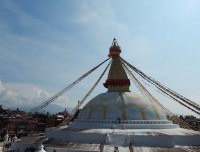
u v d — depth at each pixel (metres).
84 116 38.75
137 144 29.98
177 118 43.16
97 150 28.11
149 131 32.59
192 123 99.50
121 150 28.19
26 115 52.91
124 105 36.78
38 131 90.88
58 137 35.72
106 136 30.47
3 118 85.88
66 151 28.97
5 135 71.25
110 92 41.28
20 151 33.59
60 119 100.19
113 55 44.50
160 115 38.06
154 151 27.78
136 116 35.62
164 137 30.02
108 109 36.62
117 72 43.12
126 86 42.72
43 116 115.38
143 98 40.25
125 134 30.50
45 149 30.19
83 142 31.66
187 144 31.00
